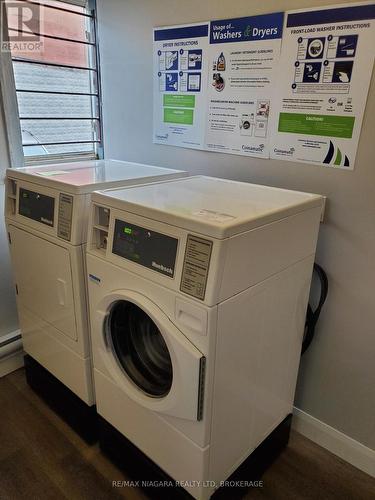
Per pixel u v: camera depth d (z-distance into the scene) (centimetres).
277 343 140
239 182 159
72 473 157
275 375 146
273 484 154
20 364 217
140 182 160
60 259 151
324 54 136
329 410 169
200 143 184
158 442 133
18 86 193
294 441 176
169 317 112
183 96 184
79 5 205
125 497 147
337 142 140
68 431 177
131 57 201
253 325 122
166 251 110
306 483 155
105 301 131
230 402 124
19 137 194
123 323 143
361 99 131
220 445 126
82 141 229
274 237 117
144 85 200
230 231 99
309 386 174
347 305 153
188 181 158
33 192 160
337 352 161
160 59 187
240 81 161
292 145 153
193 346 108
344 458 167
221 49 163
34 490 150
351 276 149
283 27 143
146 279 116
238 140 169
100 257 131
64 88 213
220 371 113
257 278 116
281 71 148
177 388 114
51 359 178
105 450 163
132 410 140
